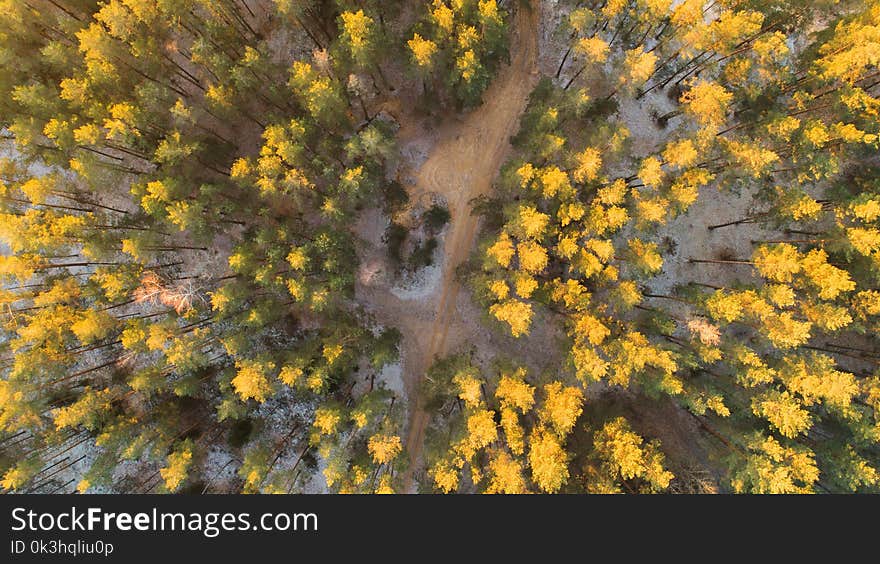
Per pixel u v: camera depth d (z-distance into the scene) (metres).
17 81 32.66
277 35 40.28
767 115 35.06
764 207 40.91
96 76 31.55
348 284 38.19
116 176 34.75
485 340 41.72
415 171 41.16
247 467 35.59
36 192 30.66
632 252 34.59
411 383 41.75
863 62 31.16
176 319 37.72
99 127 32.81
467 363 36.81
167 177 33.47
